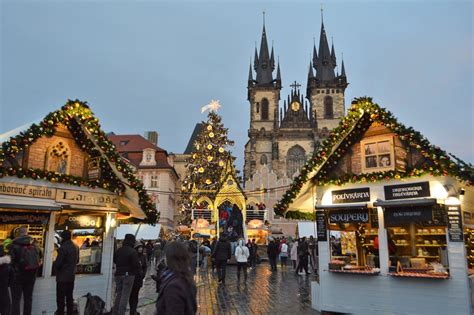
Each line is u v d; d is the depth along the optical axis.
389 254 11.05
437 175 10.02
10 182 9.57
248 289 15.43
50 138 10.55
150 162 60.09
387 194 10.79
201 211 35.56
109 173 11.62
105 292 11.32
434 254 10.75
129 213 13.29
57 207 10.07
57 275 8.60
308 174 11.95
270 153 85.19
